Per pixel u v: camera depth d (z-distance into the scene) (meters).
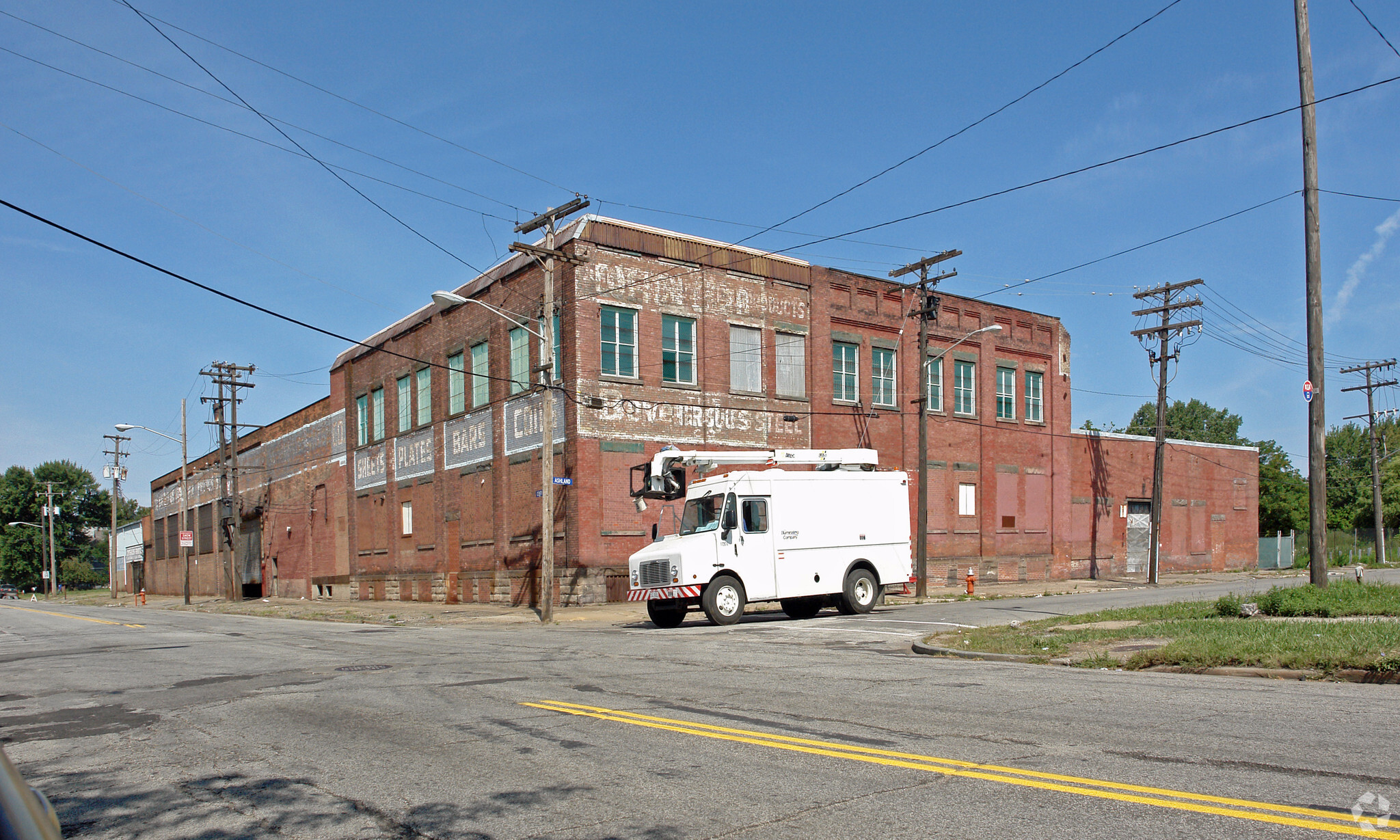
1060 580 43.28
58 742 8.29
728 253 33.59
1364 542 68.75
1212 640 11.82
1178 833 4.77
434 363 38.97
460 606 34.78
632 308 31.09
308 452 51.59
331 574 48.31
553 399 30.89
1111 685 9.84
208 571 67.50
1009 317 42.62
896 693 9.60
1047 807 5.31
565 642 17.11
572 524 29.58
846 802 5.54
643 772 6.44
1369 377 59.34
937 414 39.44
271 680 11.92
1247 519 54.81
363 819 5.56
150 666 14.45
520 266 33.09
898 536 23.17
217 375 55.59
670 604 21.30
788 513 21.67
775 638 16.72
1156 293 42.44
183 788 6.42
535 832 5.18
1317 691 9.10
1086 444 45.94
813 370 35.44
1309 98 18.09
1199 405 95.88
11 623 32.34
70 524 117.56
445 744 7.57
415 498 40.44
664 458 22.52
